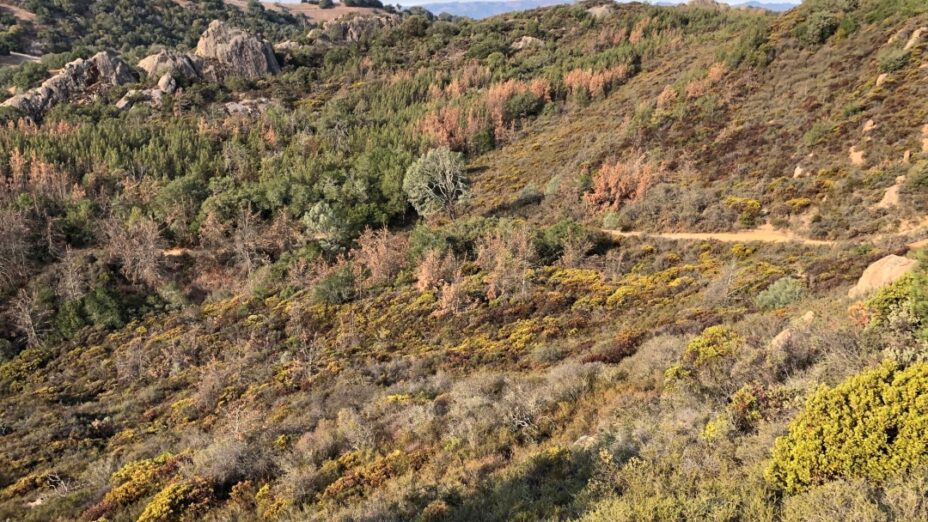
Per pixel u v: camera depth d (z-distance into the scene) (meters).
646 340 17.19
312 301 35.50
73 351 33.44
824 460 5.84
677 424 8.64
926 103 32.59
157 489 12.95
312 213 45.66
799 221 30.83
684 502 6.20
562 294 29.08
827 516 5.13
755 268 25.89
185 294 40.03
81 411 25.22
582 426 10.75
